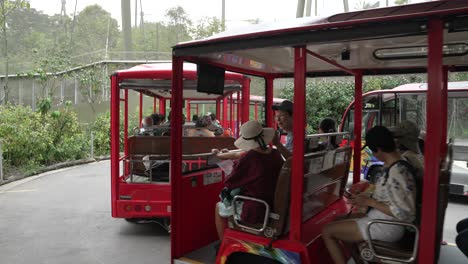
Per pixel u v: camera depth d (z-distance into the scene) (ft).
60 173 39.93
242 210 10.66
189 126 22.16
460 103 27.17
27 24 137.39
